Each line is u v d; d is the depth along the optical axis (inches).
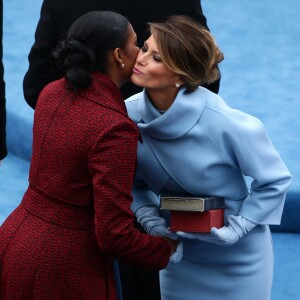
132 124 466.6
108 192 456.8
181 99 488.1
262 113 968.9
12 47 1107.3
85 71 467.8
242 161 495.8
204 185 506.6
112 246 465.7
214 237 496.7
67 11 589.3
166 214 543.8
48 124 475.8
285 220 816.3
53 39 594.2
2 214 851.4
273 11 1197.1
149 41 477.7
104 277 485.1
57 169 471.8
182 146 499.5
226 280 531.8
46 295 474.6
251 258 528.1
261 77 1045.2
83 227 475.5
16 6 1202.6
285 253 788.6
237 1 1219.2
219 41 1127.6
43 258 472.7
